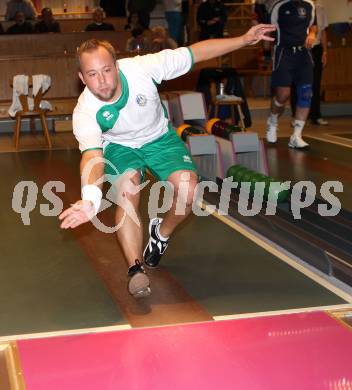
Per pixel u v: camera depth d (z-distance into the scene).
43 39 11.28
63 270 4.14
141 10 13.37
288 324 3.13
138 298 3.63
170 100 7.22
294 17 7.91
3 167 7.46
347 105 11.69
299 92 8.06
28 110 8.72
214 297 3.63
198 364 2.75
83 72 3.19
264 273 3.99
